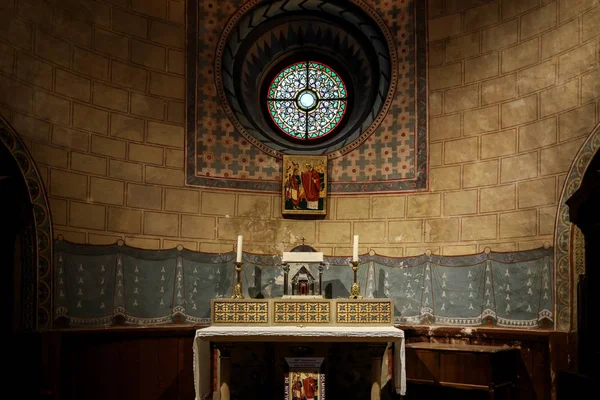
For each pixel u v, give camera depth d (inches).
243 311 299.0
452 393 312.0
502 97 322.7
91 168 309.6
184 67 347.9
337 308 299.9
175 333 324.5
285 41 381.7
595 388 252.4
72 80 305.0
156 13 341.1
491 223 320.2
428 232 339.0
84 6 312.7
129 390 309.0
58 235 293.0
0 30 273.1
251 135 357.4
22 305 279.6
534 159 306.5
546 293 295.7
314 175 352.8
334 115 380.2
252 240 348.5
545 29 307.1
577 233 285.1
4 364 263.4
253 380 331.6
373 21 361.4
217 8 357.1
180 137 343.0
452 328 321.7
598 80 280.5
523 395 297.7
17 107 279.7
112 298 310.3
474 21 336.2
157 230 330.0
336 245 350.6
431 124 344.8
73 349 291.1
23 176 280.5
